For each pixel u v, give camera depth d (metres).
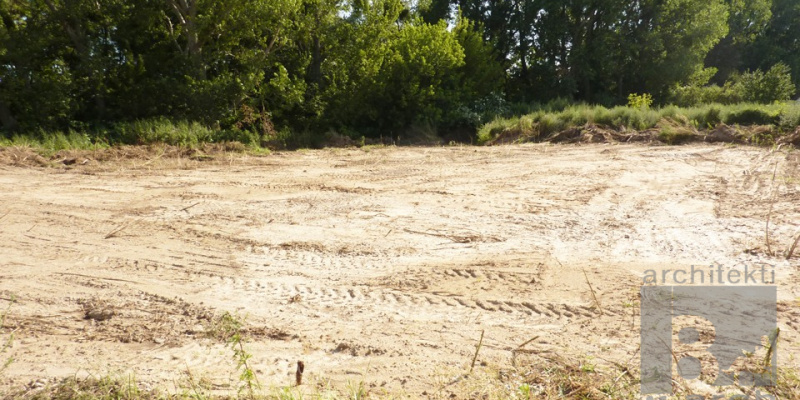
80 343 3.96
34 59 16.91
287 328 4.16
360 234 6.59
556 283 4.86
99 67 17.11
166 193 8.92
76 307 4.61
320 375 3.47
